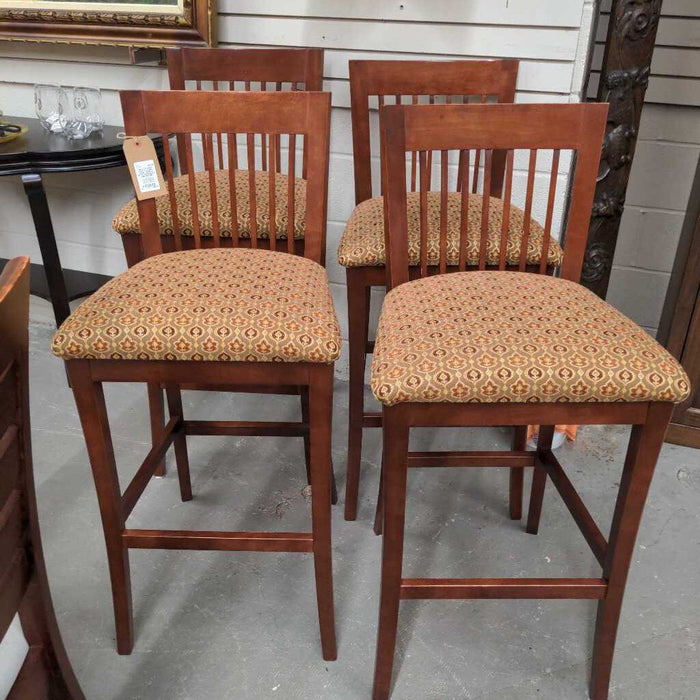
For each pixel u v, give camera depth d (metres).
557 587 1.12
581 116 1.18
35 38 2.08
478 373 0.97
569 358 0.98
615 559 1.11
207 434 1.55
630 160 1.83
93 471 1.15
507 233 1.30
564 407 1.01
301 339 1.05
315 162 1.26
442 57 1.82
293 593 1.44
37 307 2.56
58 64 2.19
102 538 1.58
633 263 2.37
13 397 0.65
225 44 1.97
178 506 1.68
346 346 2.27
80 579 1.46
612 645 1.17
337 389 2.26
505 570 1.50
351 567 1.51
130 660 1.28
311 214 1.30
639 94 1.75
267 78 1.76
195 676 1.25
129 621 1.27
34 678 0.79
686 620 1.39
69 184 2.37
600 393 0.97
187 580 1.47
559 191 1.84
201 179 1.62
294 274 1.22
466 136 1.19
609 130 1.79
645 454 1.03
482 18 1.75
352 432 1.58
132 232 1.55
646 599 1.44
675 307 1.81
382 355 1.04
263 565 1.51
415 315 1.11
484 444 1.96
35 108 2.26
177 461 1.64
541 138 1.20
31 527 0.73
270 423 1.56
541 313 1.09
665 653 1.32
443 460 1.44
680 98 2.10
